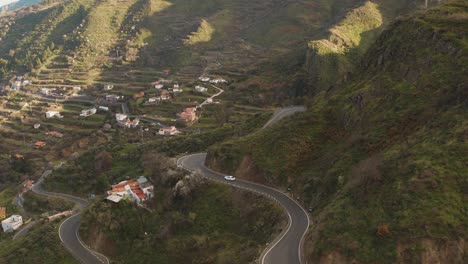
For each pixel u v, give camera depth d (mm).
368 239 40094
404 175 44938
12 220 98500
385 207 42344
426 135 50750
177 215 66438
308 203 58312
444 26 68750
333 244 41656
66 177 118812
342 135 68500
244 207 63125
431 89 59656
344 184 53781
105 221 72062
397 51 74125
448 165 43625
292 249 46656
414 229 38469
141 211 74438
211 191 69312
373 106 65938
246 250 51062
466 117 49031
